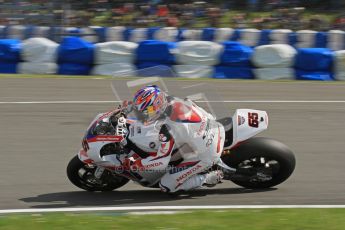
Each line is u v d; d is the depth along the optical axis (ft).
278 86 138.62
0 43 151.84
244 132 64.44
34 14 175.11
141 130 62.18
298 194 66.95
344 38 169.78
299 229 52.11
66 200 64.28
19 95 122.52
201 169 63.36
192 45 150.00
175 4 201.26
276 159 64.90
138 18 196.95
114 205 62.28
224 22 198.18
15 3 175.42
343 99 124.67
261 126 65.16
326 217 56.44
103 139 61.52
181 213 57.47
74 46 151.23
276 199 64.75
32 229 51.55
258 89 134.10
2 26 171.63
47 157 82.53
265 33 173.68
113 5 197.98
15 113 107.76
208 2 202.80
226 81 144.66
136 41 176.35
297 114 110.52
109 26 194.29
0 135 93.71
